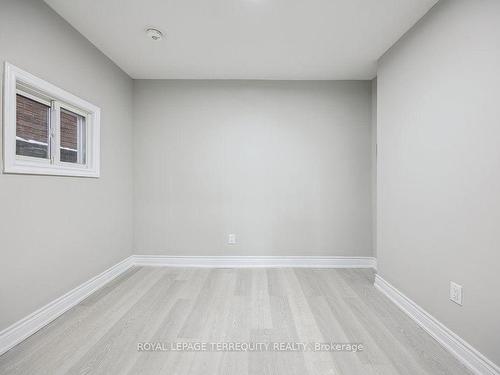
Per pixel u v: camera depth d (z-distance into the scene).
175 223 3.65
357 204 3.63
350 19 2.29
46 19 2.12
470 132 1.69
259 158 3.63
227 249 3.64
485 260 1.58
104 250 2.99
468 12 1.70
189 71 3.38
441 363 1.71
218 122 3.63
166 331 2.03
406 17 2.23
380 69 2.94
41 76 2.08
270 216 3.64
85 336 1.96
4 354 1.74
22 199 1.93
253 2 2.10
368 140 3.61
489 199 1.56
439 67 1.98
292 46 2.75
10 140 1.81
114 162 3.20
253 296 2.67
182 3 2.11
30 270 1.99
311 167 3.63
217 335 1.98
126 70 3.37
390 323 2.19
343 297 2.67
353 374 1.59
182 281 3.07
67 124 2.56
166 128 3.64
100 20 2.34
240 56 2.98
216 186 3.64
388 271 2.71
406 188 2.40
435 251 2.02
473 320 1.66
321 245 3.64
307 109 3.62
